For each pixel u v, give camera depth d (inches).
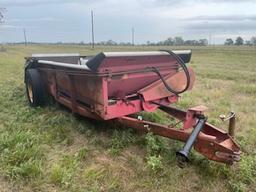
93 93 181.8
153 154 169.0
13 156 159.6
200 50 2233.0
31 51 1812.3
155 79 204.1
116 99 190.4
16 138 181.3
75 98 205.8
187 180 148.3
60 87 232.5
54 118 229.9
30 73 264.7
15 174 147.6
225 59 1202.0
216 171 152.6
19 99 304.2
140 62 184.5
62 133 204.1
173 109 201.2
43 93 266.4
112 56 163.8
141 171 154.0
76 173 152.4
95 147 184.9
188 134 152.9
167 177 149.4
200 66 844.0
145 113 232.8
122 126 200.8
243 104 308.2
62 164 160.6
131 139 186.2
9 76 494.6
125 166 161.2
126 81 186.4
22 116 242.8
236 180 147.9
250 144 193.5
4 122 232.2
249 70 721.0
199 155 162.7
